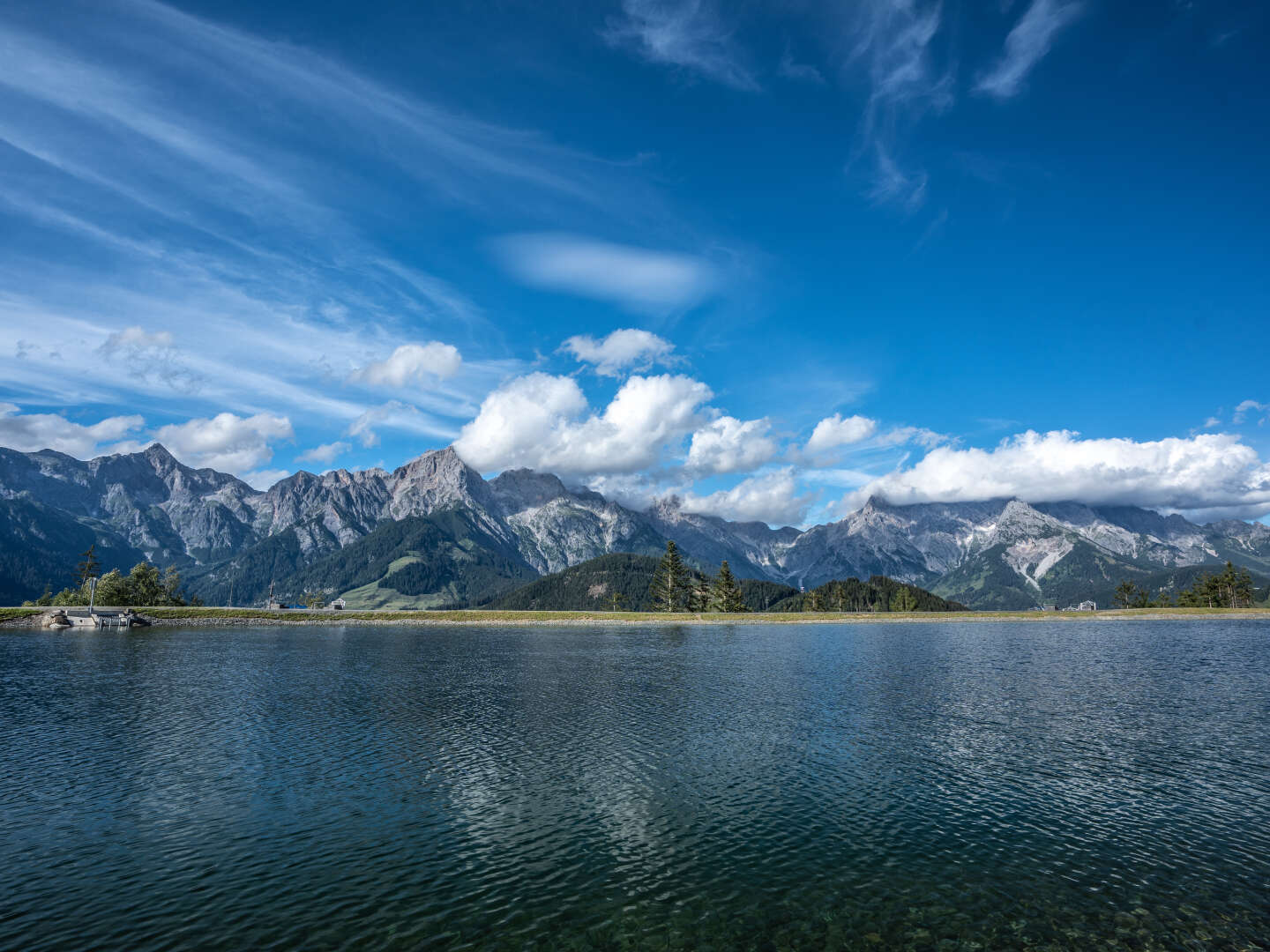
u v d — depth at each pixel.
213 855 30.59
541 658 102.62
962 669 89.81
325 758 45.34
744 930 24.48
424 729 53.88
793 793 38.62
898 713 60.25
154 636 142.25
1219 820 34.78
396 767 43.44
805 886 27.80
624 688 73.75
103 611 182.50
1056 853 30.89
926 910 25.97
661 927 24.70
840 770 43.09
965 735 52.00
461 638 141.75
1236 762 44.94
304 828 33.69
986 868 29.41
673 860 30.16
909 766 43.91
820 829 33.62
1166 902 26.58
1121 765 44.12
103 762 44.25
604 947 23.44
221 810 35.94
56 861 30.00
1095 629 170.00
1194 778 41.41
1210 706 63.44
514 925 24.84
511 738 50.97
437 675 83.81
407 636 149.12
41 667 89.81
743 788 39.53
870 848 31.41
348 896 26.89
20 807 36.28
